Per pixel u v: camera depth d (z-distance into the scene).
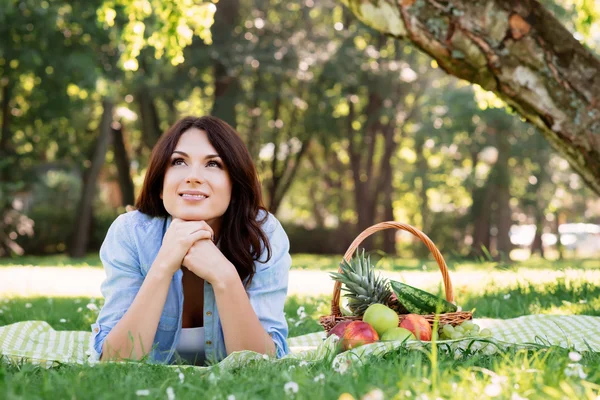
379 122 27.89
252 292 3.39
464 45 5.07
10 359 3.03
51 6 18.41
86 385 2.43
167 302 3.33
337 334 3.40
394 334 3.34
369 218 29.00
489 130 24.75
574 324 4.22
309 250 31.16
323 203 35.72
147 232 3.40
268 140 28.97
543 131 5.30
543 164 25.73
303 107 26.75
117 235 3.41
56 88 20.98
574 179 28.81
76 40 19.39
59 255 27.47
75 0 18.75
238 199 3.40
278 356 3.39
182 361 3.26
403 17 5.10
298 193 37.53
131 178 27.47
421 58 26.17
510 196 26.56
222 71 25.03
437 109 25.38
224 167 3.31
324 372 2.64
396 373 2.51
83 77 19.22
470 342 3.07
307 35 24.44
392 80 24.98
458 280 7.93
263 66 23.41
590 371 2.63
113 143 27.02
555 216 35.59
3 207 24.20
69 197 29.97
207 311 3.31
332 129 27.20
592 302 5.55
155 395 2.34
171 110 26.41
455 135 25.27
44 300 7.25
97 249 28.30
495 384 2.22
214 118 3.39
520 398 2.13
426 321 3.49
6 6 17.34
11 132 23.47
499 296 6.08
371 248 29.69
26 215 27.28
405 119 28.00
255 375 2.66
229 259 3.40
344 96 25.91
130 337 3.03
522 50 5.08
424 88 27.16
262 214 3.52
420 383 2.28
